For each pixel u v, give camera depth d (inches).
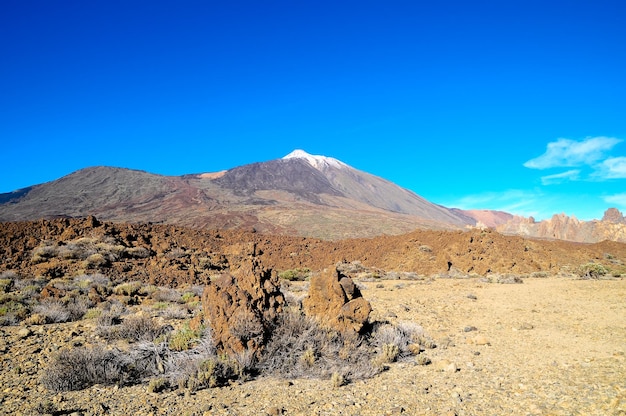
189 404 247.9
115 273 914.7
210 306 346.3
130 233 1304.1
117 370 294.4
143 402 251.9
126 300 654.5
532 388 261.0
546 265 1216.2
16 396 265.9
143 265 1030.4
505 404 237.6
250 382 289.0
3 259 933.8
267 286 377.4
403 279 1065.5
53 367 295.6
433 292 768.9
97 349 323.0
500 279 940.6
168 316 528.7
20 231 1141.7
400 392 264.2
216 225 4244.6
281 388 275.1
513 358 339.3
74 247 1043.3
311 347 327.3
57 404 251.0
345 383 284.5
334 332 354.3
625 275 1088.8
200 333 358.9
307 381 290.4
